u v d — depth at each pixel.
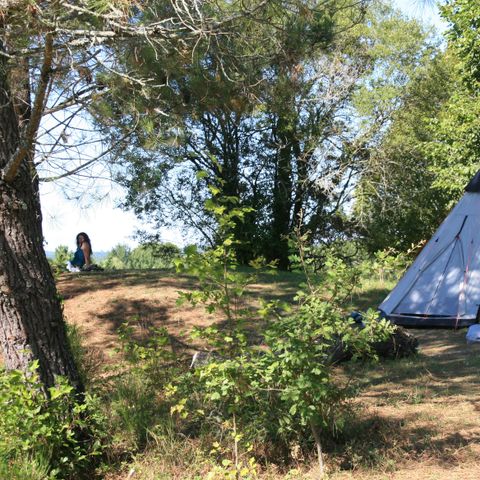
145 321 10.20
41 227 5.97
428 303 10.50
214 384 4.74
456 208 11.06
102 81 6.00
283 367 4.69
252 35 6.48
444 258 10.71
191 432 5.76
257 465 5.03
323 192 22.80
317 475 4.89
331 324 4.80
